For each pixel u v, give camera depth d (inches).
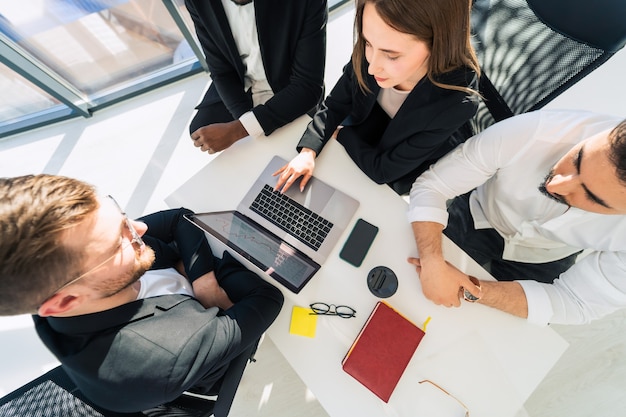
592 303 35.0
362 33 34.6
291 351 36.6
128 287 30.6
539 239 43.1
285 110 49.1
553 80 39.4
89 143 82.6
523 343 35.9
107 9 73.7
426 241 38.2
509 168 37.5
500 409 33.7
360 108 47.6
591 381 60.2
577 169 28.9
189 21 74.5
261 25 48.7
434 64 33.9
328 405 34.7
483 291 36.1
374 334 35.6
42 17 68.3
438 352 35.8
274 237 40.9
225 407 37.7
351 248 39.5
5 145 83.7
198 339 30.5
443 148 49.8
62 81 76.4
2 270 21.1
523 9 38.1
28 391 33.6
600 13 32.7
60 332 27.8
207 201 43.7
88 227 23.8
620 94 71.1
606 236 34.3
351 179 43.6
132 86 86.1
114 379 27.4
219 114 62.6
